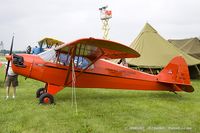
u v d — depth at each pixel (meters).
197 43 17.81
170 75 8.65
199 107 7.16
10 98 7.93
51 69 7.55
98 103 7.48
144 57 13.36
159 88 8.78
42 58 7.60
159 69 13.42
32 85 10.98
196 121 5.72
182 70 8.58
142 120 5.74
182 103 7.70
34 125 5.19
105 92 9.55
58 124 5.29
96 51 7.43
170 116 6.15
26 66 7.39
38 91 8.12
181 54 13.99
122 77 8.35
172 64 8.67
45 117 5.77
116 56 8.11
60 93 9.07
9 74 7.72
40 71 7.48
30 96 8.34
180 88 8.81
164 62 13.00
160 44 14.05
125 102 7.75
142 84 8.58
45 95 7.07
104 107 6.95
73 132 4.82
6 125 5.16
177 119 5.88
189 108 7.02
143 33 14.65
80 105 7.13
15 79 7.80
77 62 7.78
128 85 8.46
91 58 7.86
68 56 7.68
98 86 8.20
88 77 8.00
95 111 6.45
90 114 6.12
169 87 8.84
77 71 7.77
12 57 7.38
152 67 12.88
